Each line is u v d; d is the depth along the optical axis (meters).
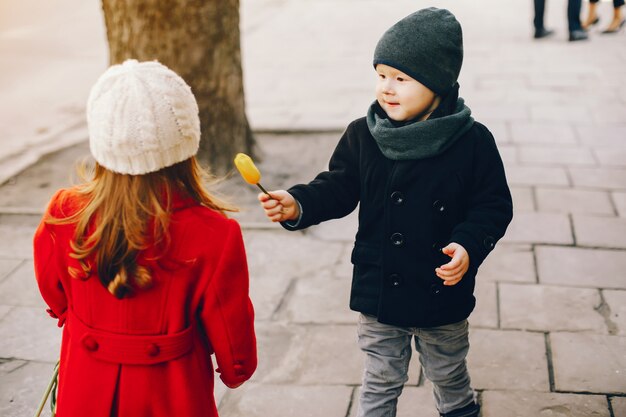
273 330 3.29
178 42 4.61
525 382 2.87
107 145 1.55
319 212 2.16
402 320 2.17
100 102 1.55
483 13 9.97
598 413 2.70
